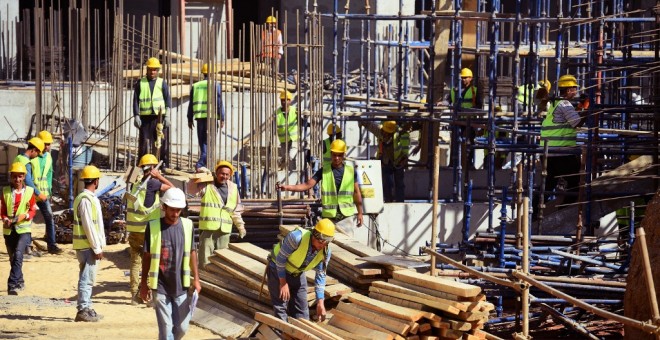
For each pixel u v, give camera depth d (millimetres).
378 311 10297
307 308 11164
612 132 15508
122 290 14344
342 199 14523
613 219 16656
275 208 16016
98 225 12180
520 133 15188
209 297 13070
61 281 14883
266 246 15859
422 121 19656
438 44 19828
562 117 14992
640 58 16875
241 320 12336
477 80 19641
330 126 18953
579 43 19984
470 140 19641
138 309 13242
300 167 17859
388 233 16750
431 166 18891
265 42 18016
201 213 13648
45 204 16531
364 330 10211
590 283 12086
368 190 16172
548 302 12102
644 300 10914
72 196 18953
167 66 19750
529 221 13203
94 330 11930
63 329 11914
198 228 14367
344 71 19797
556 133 15086
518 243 13258
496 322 12352
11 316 12555
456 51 17953
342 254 12562
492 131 14938
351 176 14602
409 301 10250
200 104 18906
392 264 11875
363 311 10477
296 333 9719
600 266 12969
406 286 10539
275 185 17250
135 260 13391
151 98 18797
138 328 12141
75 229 12234
